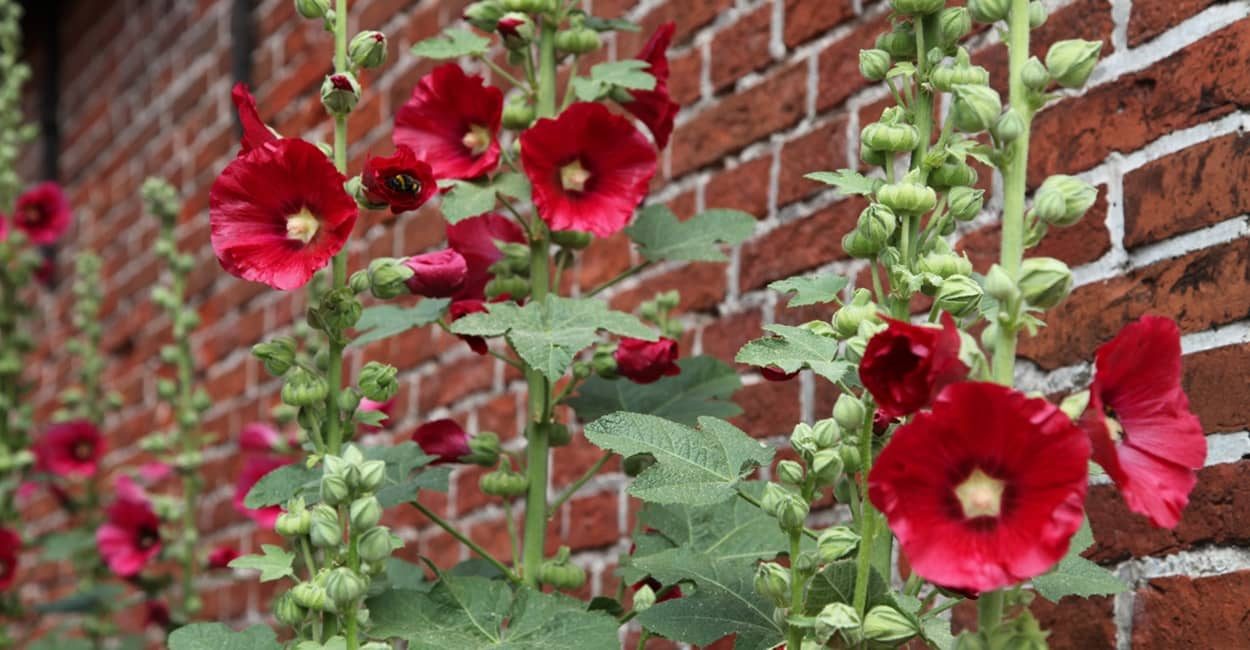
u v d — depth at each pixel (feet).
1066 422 5.09
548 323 6.64
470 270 7.16
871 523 5.60
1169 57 6.93
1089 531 6.08
